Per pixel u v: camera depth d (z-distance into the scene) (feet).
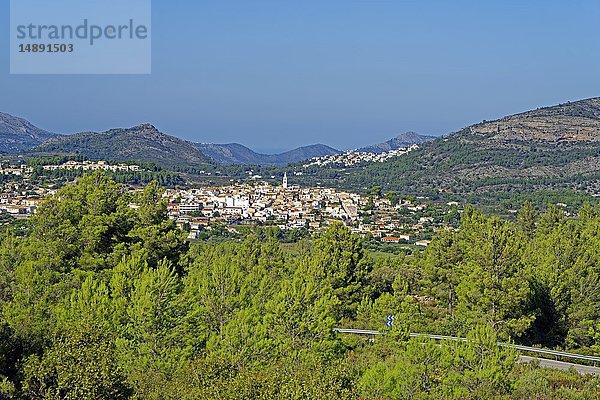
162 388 62.59
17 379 55.52
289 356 76.33
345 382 56.18
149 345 76.07
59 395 51.96
